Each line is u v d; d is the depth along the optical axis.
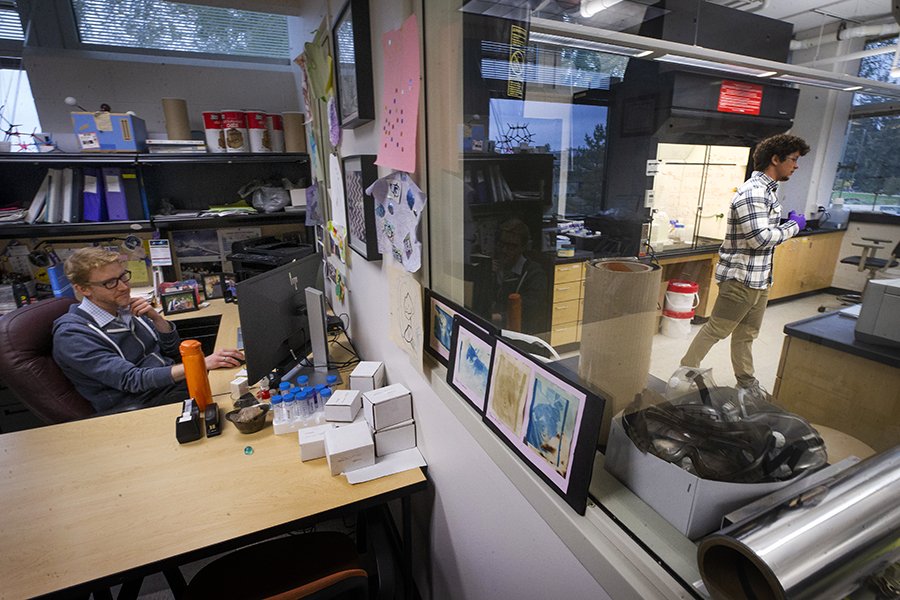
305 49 1.93
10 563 0.89
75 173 2.35
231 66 2.85
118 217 2.42
